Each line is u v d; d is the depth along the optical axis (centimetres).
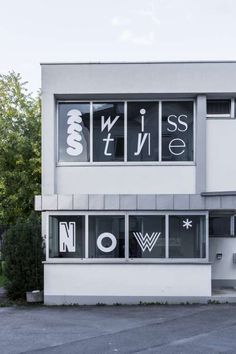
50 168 1415
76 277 1373
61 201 1393
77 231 1396
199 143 1412
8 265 1425
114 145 1442
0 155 2200
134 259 1374
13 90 2402
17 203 2181
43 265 1407
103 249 1390
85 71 1424
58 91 1423
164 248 1385
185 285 1359
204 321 1084
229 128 1429
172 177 1422
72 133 1448
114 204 1389
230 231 1584
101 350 838
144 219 1392
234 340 899
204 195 1380
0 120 2259
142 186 1423
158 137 1440
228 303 1345
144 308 1285
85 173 1430
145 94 1422
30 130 2262
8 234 1439
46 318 1159
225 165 1421
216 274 1574
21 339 934
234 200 1376
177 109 1448
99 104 1455
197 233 1384
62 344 886
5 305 1353
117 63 1422
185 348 845
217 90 1408
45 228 1413
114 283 1368
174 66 1419
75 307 1323
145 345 867
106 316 1173
